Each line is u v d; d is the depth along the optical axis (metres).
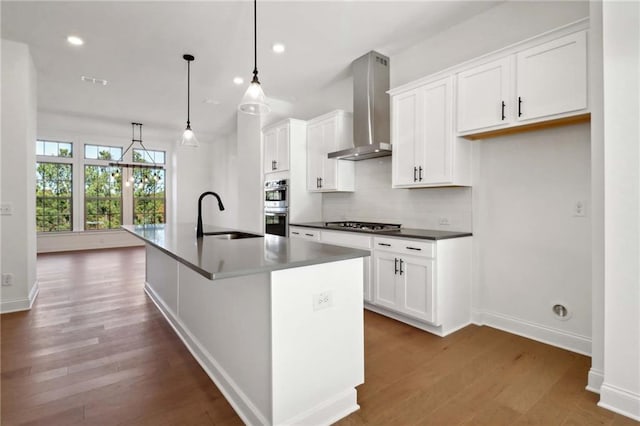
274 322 1.49
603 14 1.75
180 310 2.76
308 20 2.94
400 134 3.21
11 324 2.94
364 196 4.11
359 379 1.82
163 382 2.03
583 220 2.35
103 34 3.15
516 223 2.71
